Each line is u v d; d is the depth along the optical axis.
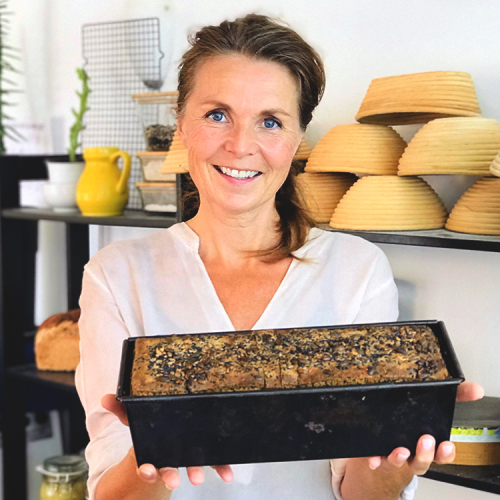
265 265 1.17
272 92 1.02
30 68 2.51
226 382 0.74
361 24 1.68
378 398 0.71
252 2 1.87
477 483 1.34
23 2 2.49
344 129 1.51
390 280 1.22
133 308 1.16
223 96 1.02
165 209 1.85
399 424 0.73
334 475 1.13
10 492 2.24
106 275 1.18
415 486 1.08
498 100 1.50
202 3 1.96
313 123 1.77
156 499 0.94
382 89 1.45
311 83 1.07
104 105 2.29
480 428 1.40
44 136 2.51
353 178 1.63
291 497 1.15
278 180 1.08
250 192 1.07
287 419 0.72
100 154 1.97
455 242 1.29
